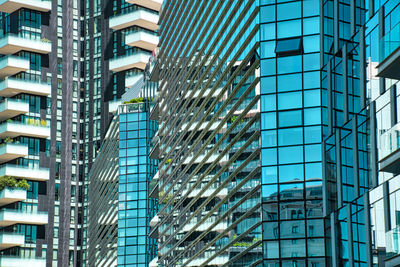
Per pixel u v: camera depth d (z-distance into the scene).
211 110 84.62
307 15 68.25
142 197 117.81
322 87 61.31
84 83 163.50
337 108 57.09
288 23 68.69
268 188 65.38
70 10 163.00
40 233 145.50
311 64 67.00
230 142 76.81
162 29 113.44
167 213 99.25
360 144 51.72
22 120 148.75
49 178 149.38
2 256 138.50
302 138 65.44
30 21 155.00
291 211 63.84
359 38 53.09
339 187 55.12
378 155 48.38
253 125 70.00
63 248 148.25
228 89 79.06
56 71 156.62
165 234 99.06
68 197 151.75
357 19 54.06
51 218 147.62
